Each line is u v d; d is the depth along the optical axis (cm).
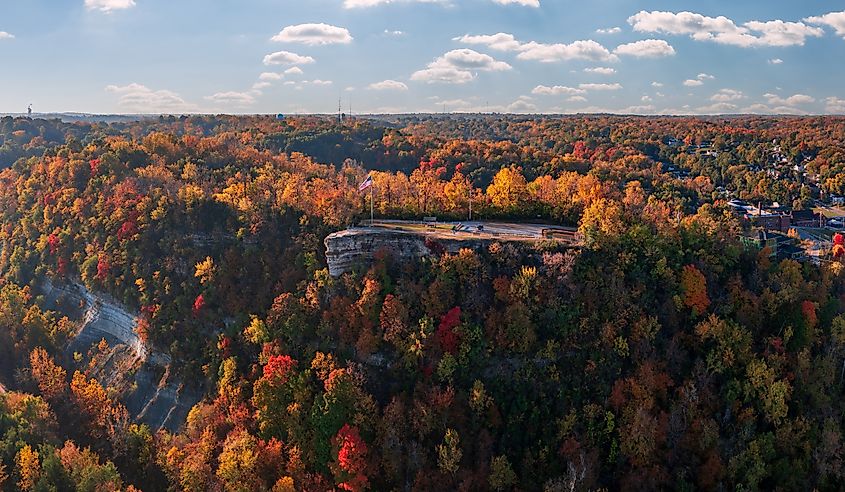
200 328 11919
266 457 9144
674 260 10812
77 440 10700
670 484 8869
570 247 10650
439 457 8762
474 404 9194
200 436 10138
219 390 10700
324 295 10900
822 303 10919
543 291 10019
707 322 10075
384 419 9162
